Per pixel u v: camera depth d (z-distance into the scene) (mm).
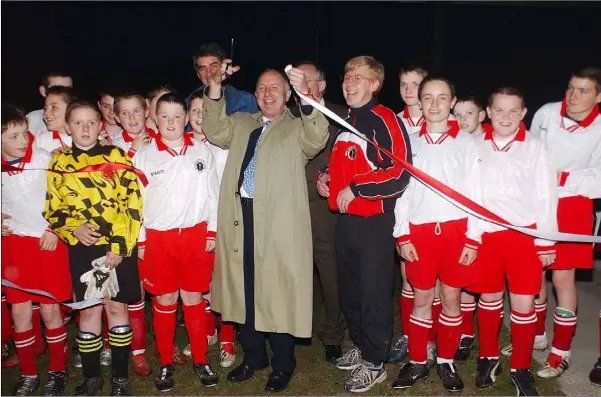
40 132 4066
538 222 3484
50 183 3393
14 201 3447
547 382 3746
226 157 3916
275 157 3469
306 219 3488
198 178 3619
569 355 3895
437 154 3479
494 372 3705
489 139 3559
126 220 3432
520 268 3512
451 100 3498
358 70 3434
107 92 4301
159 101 3559
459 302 3629
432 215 3477
